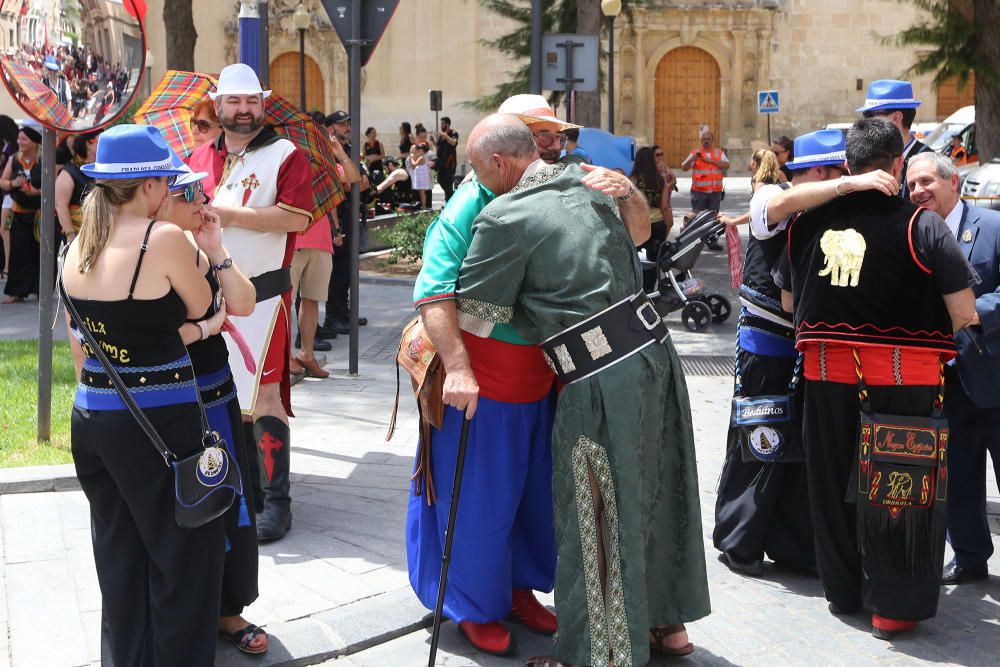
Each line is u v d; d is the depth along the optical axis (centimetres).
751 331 467
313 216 540
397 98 3847
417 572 404
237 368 488
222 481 335
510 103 426
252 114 494
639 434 361
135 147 324
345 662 386
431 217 1585
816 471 423
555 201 363
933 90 1636
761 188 456
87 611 410
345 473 587
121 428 326
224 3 3812
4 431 645
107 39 548
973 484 464
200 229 364
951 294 392
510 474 384
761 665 392
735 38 3747
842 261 404
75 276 325
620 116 3812
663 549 375
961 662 396
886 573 407
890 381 402
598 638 359
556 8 1736
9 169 1212
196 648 341
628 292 366
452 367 362
